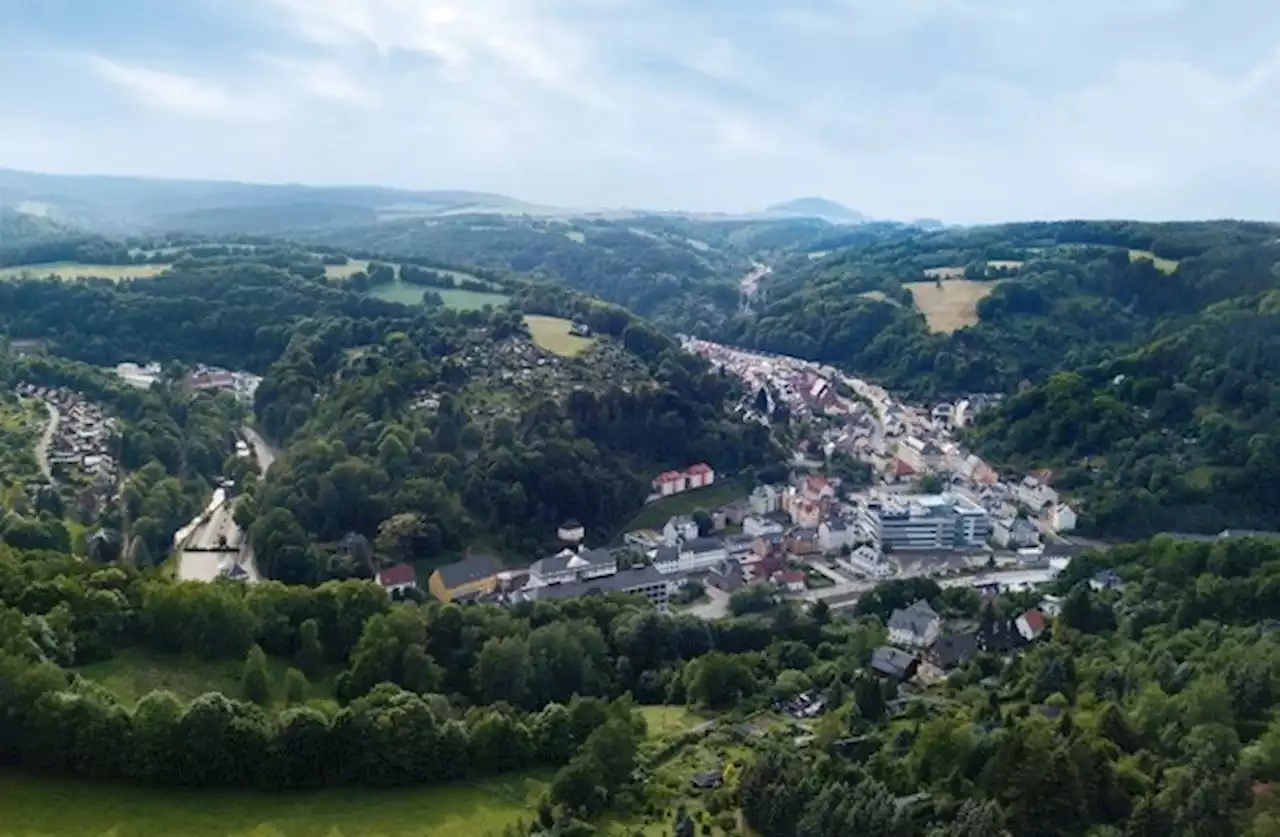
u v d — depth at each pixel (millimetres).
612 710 169500
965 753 139250
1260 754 134625
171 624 183000
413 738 159750
